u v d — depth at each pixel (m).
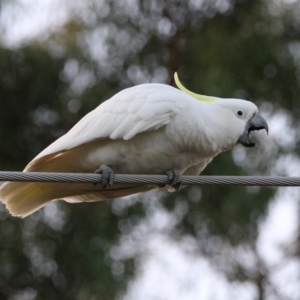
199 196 15.79
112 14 16.19
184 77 16.03
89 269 15.26
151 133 9.13
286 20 16.47
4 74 15.46
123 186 9.52
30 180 8.41
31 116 15.98
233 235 16.44
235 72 15.55
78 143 9.02
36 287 15.90
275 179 8.83
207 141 9.27
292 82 16.00
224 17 16.39
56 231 15.77
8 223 15.86
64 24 16.27
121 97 9.27
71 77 16.00
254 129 9.56
